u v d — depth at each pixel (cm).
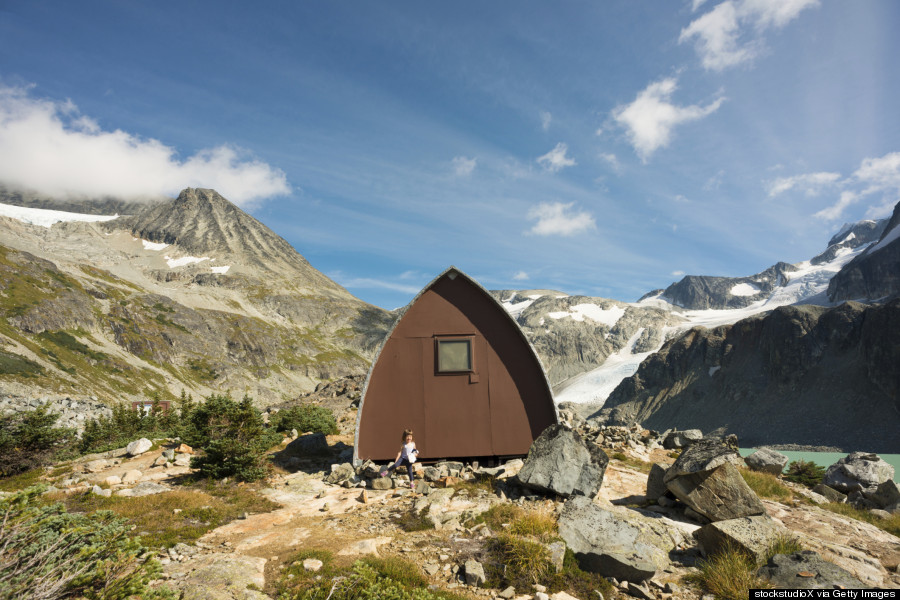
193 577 780
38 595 553
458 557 923
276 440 2133
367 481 1512
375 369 1777
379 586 740
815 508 1478
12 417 2045
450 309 1855
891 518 1483
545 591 828
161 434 2616
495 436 1742
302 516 1206
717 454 1160
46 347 16762
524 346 1823
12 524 647
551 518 1080
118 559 668
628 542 980
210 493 1387
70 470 1767
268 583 797
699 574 920
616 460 1934
